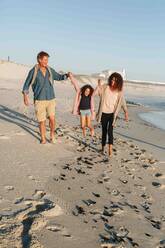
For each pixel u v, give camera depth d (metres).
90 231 4.25
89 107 9.86
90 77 95.25
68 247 3.81
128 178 6.66
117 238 4.18
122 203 5.34
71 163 7.07
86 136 10.32
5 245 3.62
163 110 32.34
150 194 5.94
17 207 4.52
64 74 8.41
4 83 46.66
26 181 5.59
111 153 8.10
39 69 7.74
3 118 11.80
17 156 6.93
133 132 13.79
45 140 8.30
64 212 4.66
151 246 4.14
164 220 4.94
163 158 8.95
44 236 3.94
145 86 125.94
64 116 16.00
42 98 7.91
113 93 7.85
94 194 5.52
